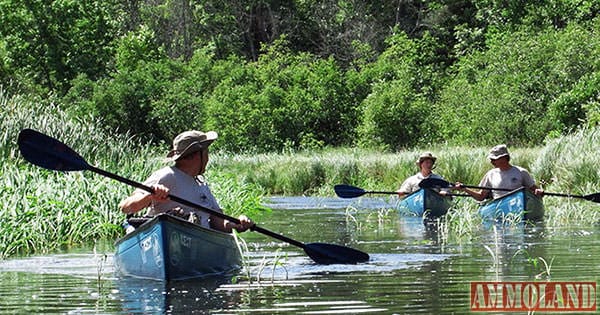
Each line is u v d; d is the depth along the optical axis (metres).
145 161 20.19
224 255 11.86
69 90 51.72
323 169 32.84
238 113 48.88
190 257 11.20
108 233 16.97
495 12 61.25
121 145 21.53
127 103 49.16
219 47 74.75
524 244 14.21
